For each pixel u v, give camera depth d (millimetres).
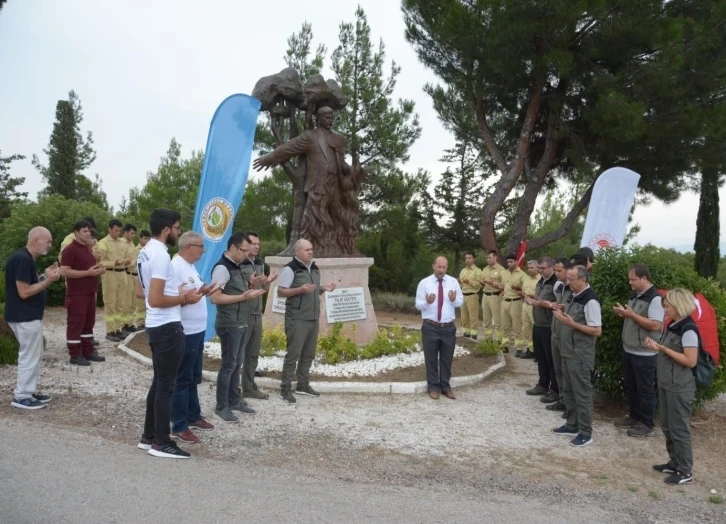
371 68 18844
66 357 8781
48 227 15727
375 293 19578
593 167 15211
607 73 13578
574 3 12391
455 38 13883
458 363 9156
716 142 13922
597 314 5762
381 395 7227
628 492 4699
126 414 5957
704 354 4961
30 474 4152
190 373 5250
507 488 4625
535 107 14797
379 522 3740
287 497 4059
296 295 6691
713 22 13297
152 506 3732
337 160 10102
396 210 19703
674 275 6855
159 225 4719
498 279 11992
